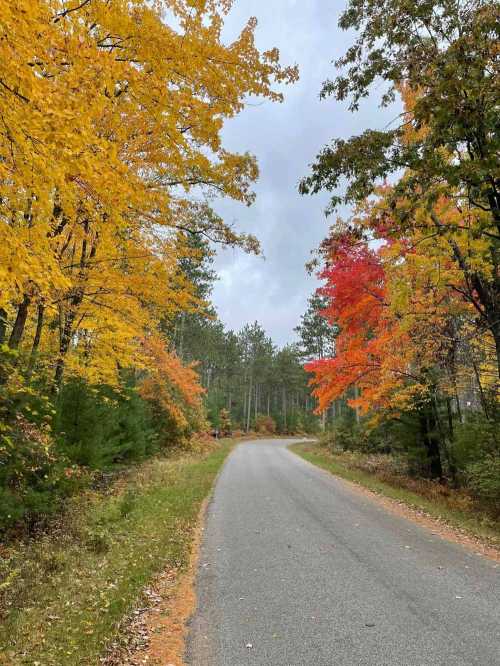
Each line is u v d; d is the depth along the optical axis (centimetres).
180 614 476
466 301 1123
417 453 1579
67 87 356
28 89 312
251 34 600
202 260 948
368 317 1248
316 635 425
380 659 380
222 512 1034
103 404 1358
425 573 609
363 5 777
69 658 371
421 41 755
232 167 752
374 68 771
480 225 747
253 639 418
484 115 639
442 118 641
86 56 364
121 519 877
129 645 404
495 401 1307
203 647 402
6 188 388
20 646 389
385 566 639
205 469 1812
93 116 381
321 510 1056
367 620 459
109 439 1381
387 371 1266
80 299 902
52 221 631
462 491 1262
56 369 1102
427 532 855
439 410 1625
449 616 468
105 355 1198
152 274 859
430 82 721
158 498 1098
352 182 796
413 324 1148
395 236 816
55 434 998
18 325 796
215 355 5588
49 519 821
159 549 697
